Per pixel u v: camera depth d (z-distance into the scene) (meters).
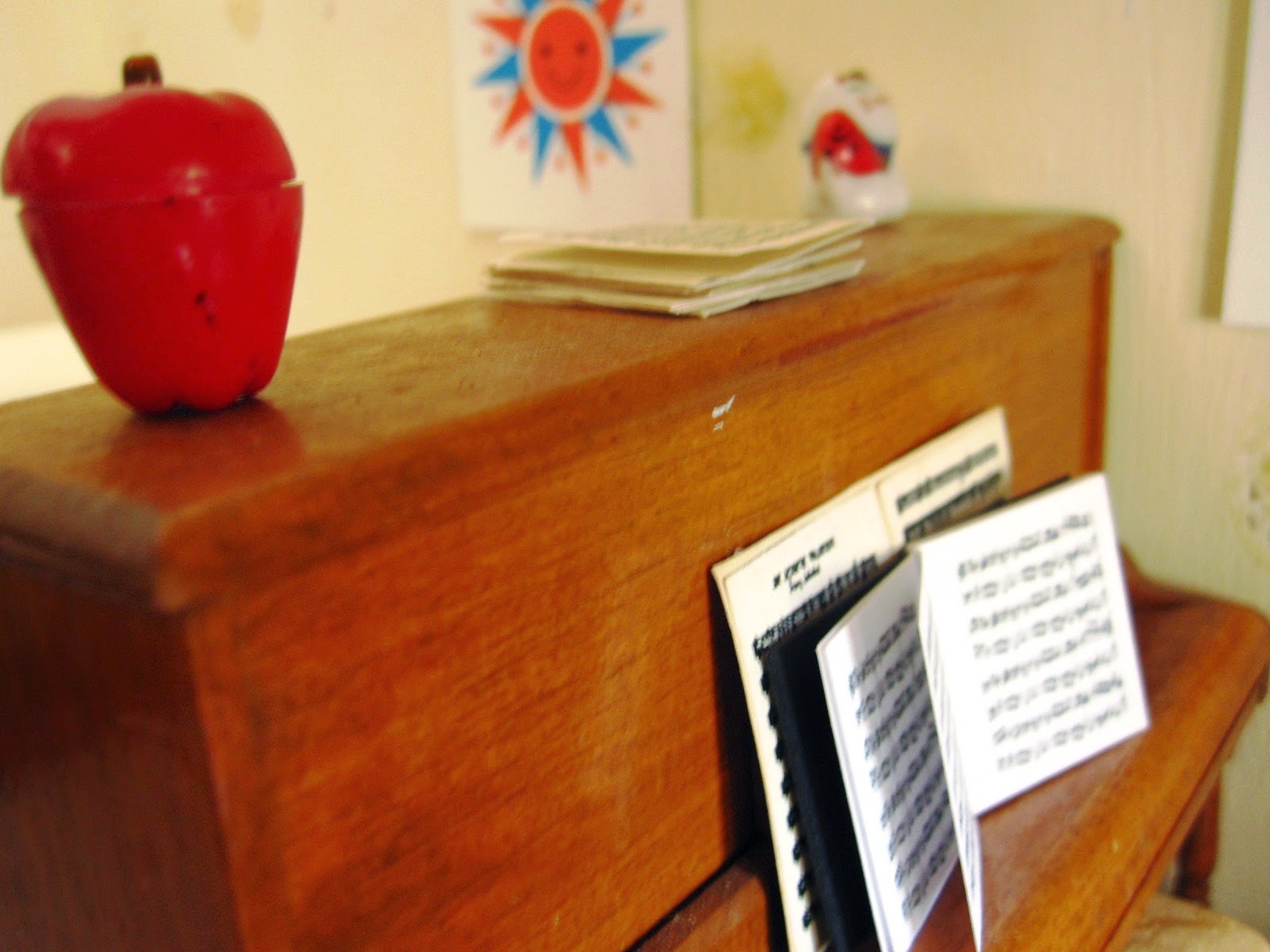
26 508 0.37
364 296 1.78
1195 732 0.86
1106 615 0.84
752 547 0.63
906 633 0.70
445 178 1.61
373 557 0.41
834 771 0.66
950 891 0.68
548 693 0.51
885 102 1.08
